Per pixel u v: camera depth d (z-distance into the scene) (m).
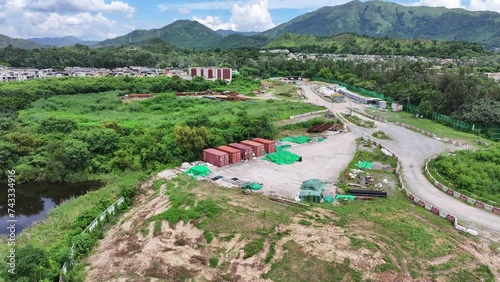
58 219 43.47
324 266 30.80
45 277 30.67
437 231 37.31
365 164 59.38
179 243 35.28
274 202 43.34
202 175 53.19
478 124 88.31
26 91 110.31
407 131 83.88
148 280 31.14
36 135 67.31
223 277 31.12
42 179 59.00
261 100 120.94
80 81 132.75
